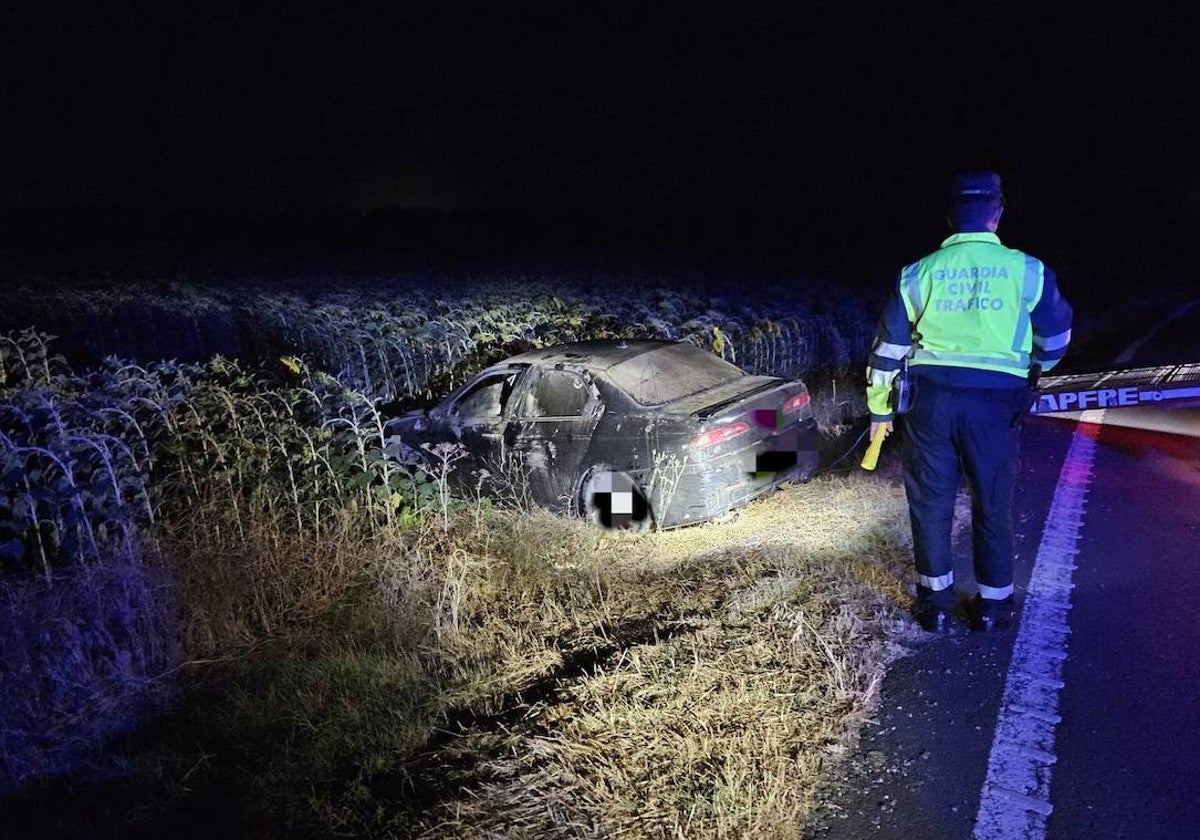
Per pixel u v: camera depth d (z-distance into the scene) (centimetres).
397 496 551
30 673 361
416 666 388
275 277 1973
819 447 757
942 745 311
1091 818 271
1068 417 843
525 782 299
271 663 400
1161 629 385
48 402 472
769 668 360
